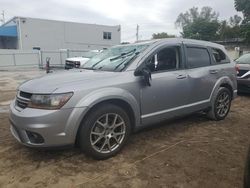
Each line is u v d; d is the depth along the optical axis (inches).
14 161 151.0
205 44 221.3
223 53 238.1
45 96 138.0
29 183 129.1
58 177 134.2
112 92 151.0
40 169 142.2
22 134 142.1
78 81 148.8
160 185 127.3
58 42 1615.4
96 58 207.6
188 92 195.6
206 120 231.1
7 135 192.2
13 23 1557.6
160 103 177.6
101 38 1775.3
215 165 146.9
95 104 145.8
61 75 165.3
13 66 1168.2
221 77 225.3
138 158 155.3
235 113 261.4
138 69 167.0
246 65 356.8
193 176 135.3
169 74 182.5
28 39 1512.1
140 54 174.4
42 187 125.8
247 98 344.8
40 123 135.0
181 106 192.7
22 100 148.1
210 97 217.3
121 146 160.2
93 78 154.0
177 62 193.5
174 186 126.5
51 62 1224.8
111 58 190.4
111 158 155.3
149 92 169.9
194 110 204.5
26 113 138.4
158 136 191.0
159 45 183.3
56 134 137.3
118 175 136.2
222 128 211.0
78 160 152.4
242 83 347.3
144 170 141.2
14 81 577.3
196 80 200.7
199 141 182.2
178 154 160.7
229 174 137.6
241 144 177.9
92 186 126.5
